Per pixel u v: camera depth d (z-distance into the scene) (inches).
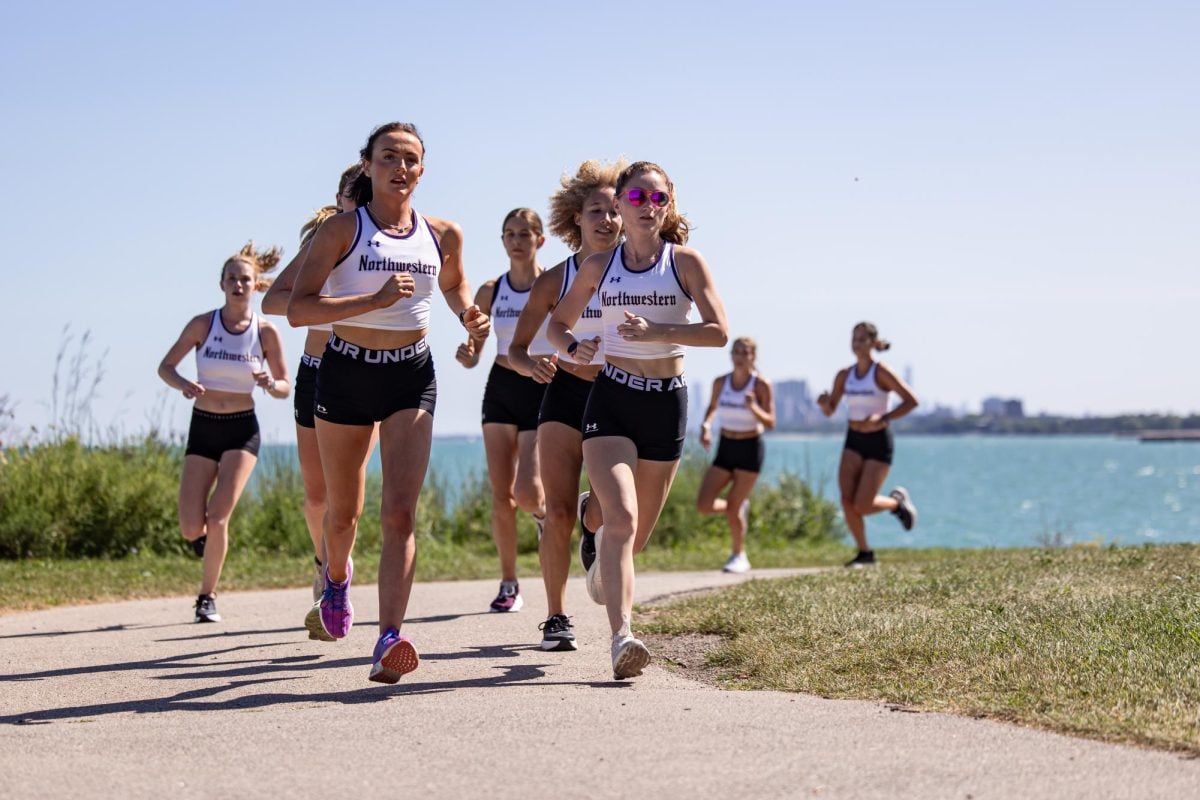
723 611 331.9
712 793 162.7
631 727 198.7
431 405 259.0
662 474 268.7
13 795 166.4
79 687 264.8
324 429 258.8
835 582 385.1
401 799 163.3
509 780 170.4
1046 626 273.9
